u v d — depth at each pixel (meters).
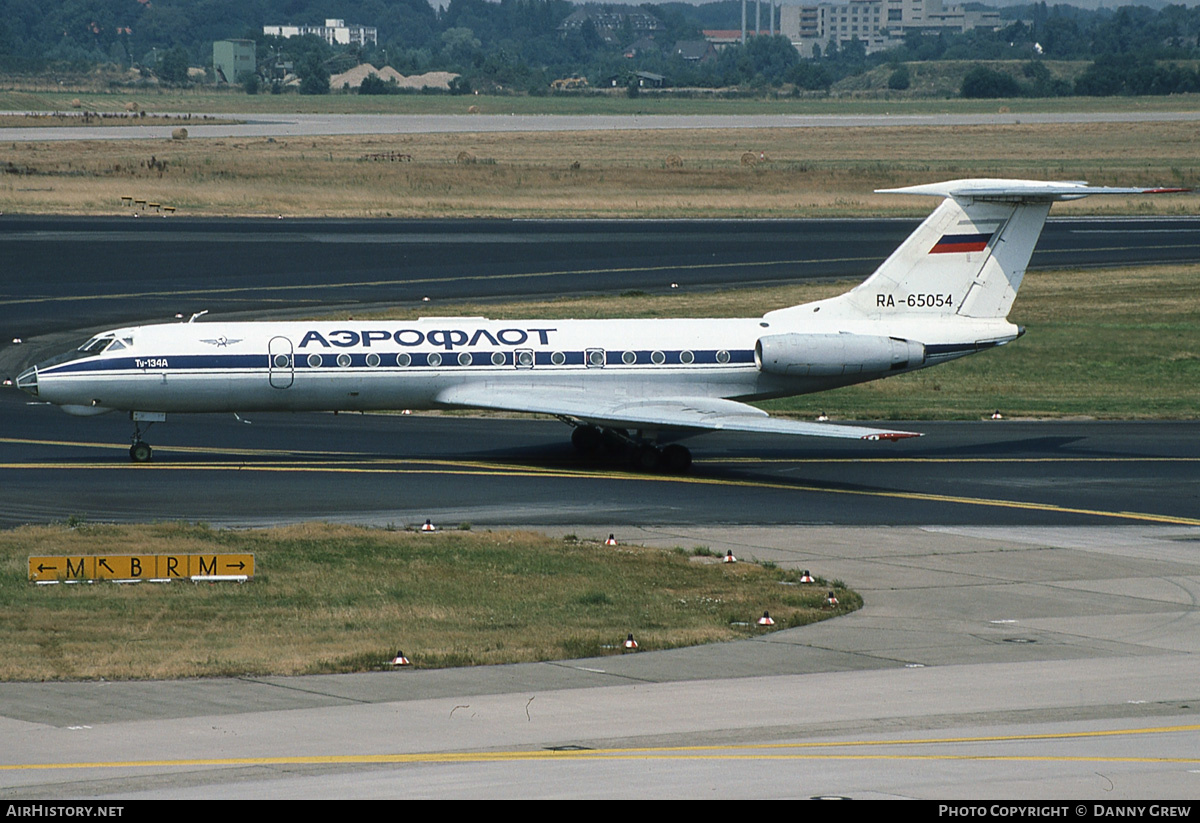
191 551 85.94
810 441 136.75
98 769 45.69
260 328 119.88
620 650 65.44
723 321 127.56
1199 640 68.62
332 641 66.19
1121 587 81.19
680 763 46.53
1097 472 121.06
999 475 119.62
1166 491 113.25
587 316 197.12
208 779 44.62
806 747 48.94
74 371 115.44
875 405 156.38
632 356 123.44
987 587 81.00
